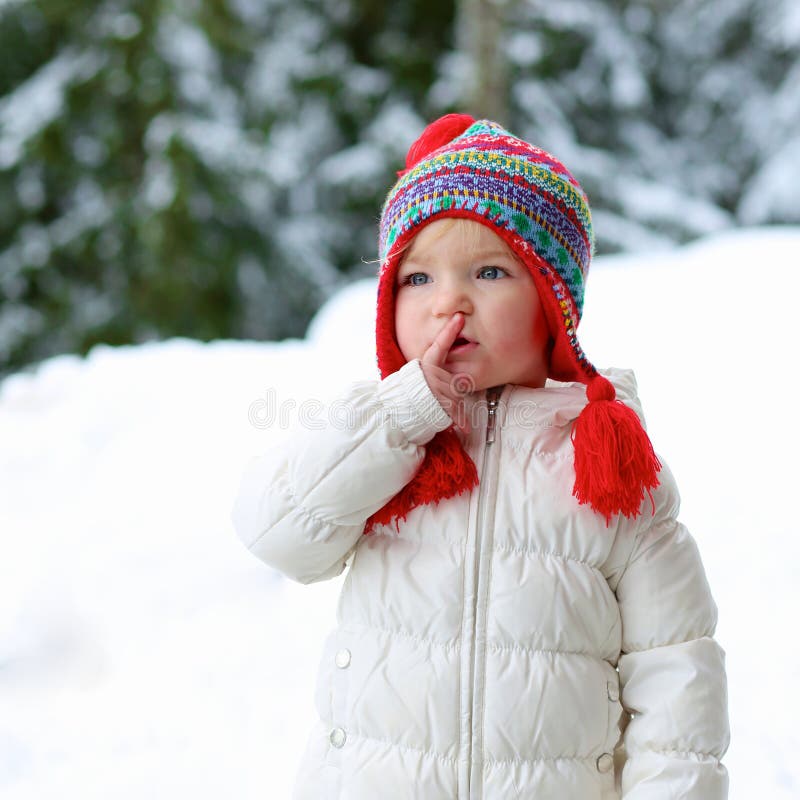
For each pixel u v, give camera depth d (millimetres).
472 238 1712
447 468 1684
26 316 11195
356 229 12375
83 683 3678
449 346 1696
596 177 11867
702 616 1723
